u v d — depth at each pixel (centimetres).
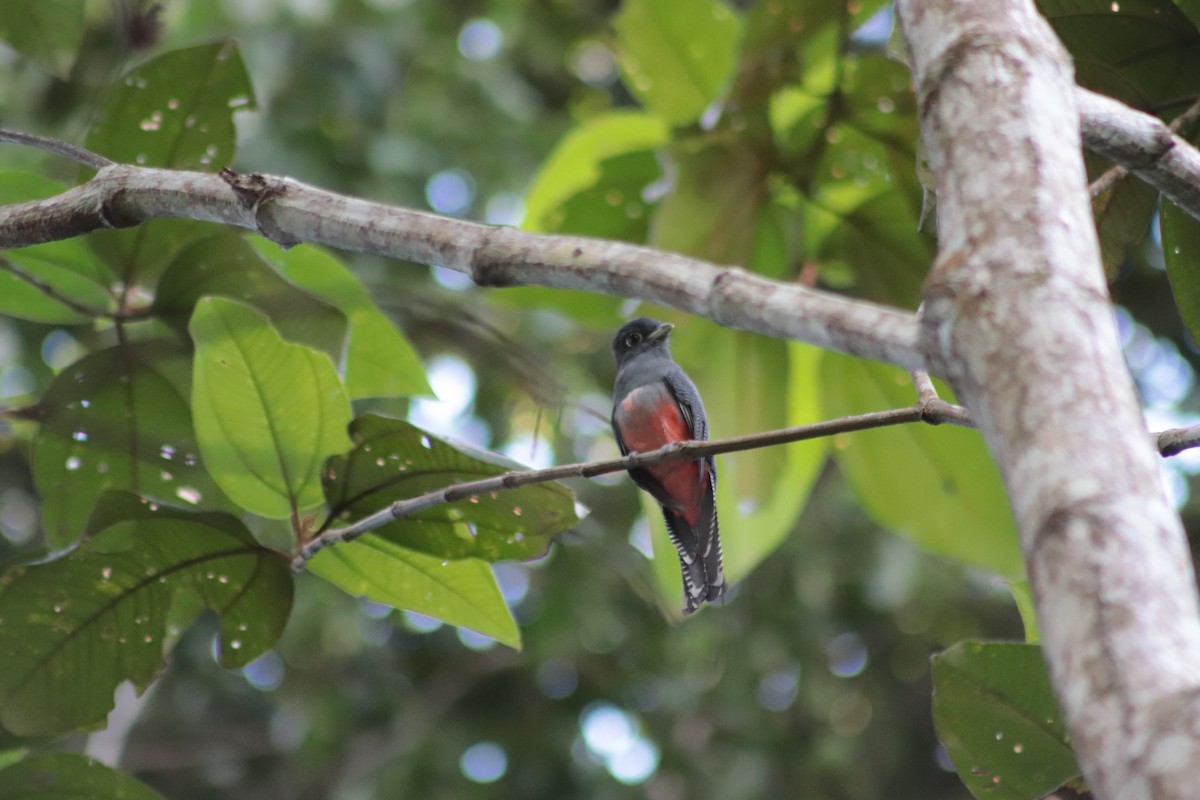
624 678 1914
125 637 593
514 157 1659
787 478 866
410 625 1909
